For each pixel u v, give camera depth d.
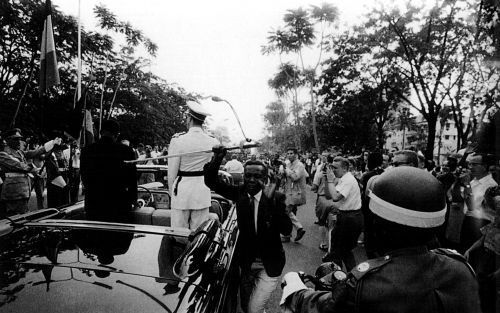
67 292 1.65
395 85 17.17
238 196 3.01
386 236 1.21
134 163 3.22
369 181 4.55
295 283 1.57
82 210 3.12
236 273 3.24
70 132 5.37
